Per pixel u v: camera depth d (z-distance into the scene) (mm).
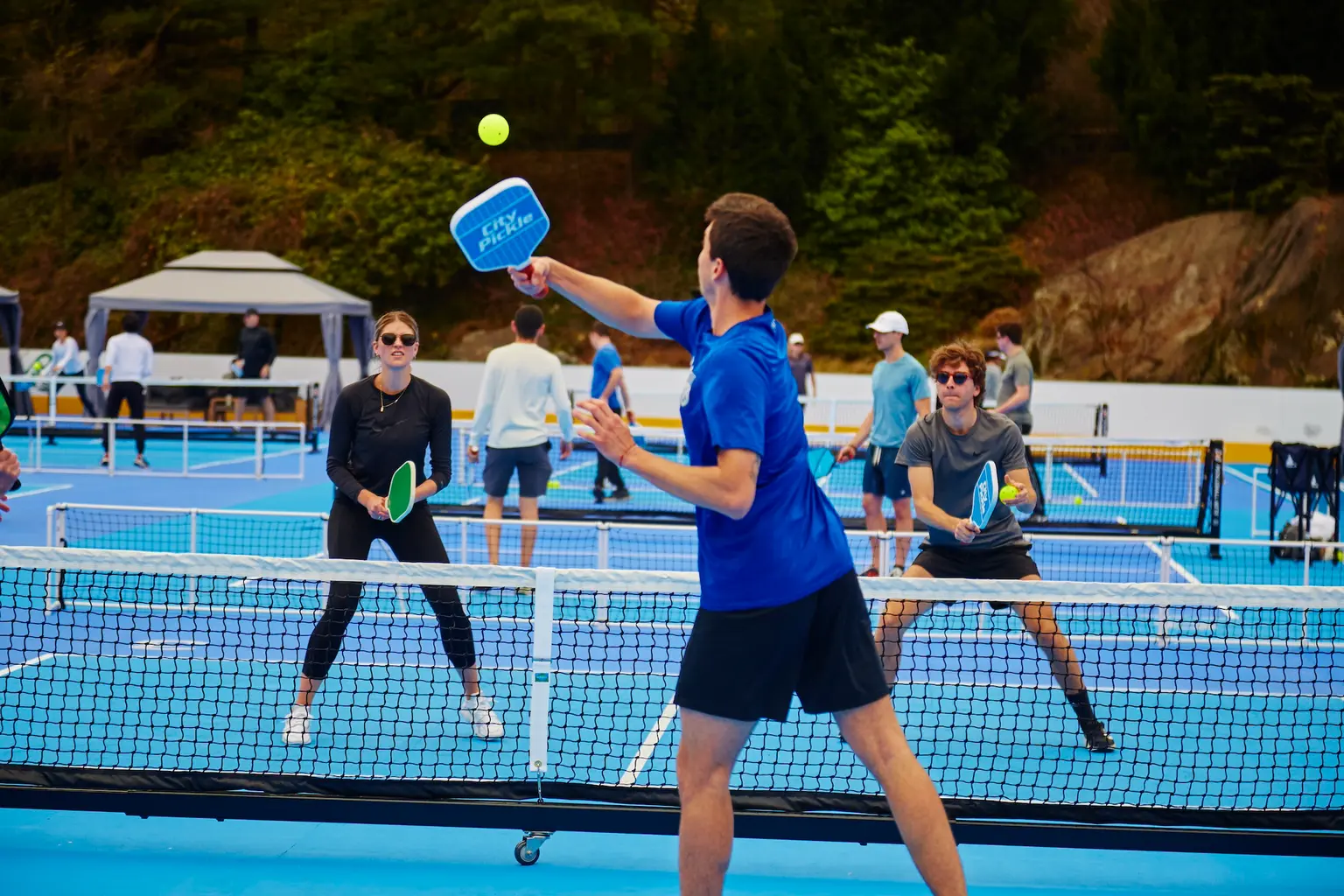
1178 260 34094
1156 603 4430
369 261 37281
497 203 3695
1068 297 34344
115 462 18891
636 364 35281
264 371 24812
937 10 39312
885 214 37375
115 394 19125
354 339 26406
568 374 31625
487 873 4605
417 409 6156
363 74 40125
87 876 4504
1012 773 5535
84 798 4609
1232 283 33625
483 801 4598
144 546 12016
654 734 6023
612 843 4953
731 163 38219
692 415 3537
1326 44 36781
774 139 37938
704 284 3605
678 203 38656
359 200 37469
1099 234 37062
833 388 29828
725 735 3598
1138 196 37375
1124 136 38000
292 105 40594
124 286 24938
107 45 41594
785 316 36688
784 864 4785
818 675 3652
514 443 9734
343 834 4988
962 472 6340
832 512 3721
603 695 6738
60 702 6242
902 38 39312
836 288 37031
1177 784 5418
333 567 4527
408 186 37531
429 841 4930
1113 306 33938
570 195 39188
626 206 38938
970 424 6371
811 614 3590
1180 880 4703
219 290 25016
